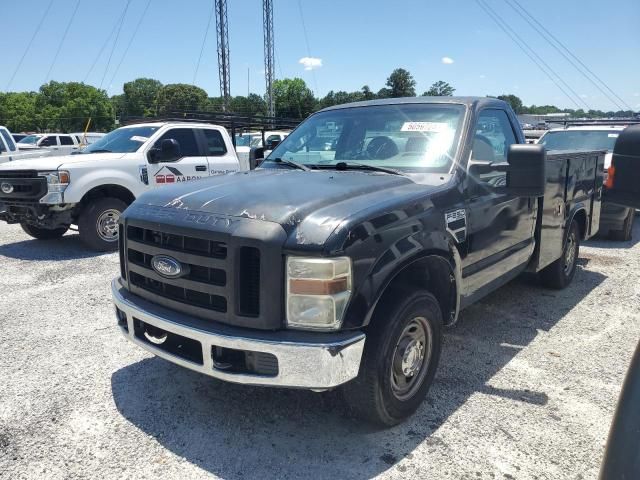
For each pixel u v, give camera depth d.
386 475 2.74
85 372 3.90
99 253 7.79
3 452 2.94
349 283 2.61
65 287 6.02
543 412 3.35
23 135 31.52
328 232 2.59
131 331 3.19
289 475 2.74
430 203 3.21
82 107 75.31
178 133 8.75
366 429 3.15
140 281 3.24
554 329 4.78
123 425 3.20
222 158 9.23
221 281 2.73
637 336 4.62
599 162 6.29
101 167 7.69
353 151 4.08
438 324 3.28
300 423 3.22
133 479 2.72
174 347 2.99
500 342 4.48
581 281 6.34
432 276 3.43
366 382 2.85
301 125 4.70
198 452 2.94
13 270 6.79
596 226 6.44
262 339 2.59
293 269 2.58
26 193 7.36
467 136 3.77
